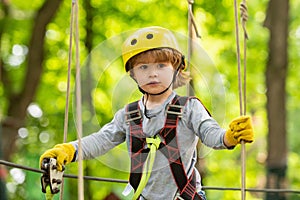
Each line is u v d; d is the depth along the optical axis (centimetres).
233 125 498
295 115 3006
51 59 2172
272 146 1577
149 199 525
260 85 2262
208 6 2023
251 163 2353
